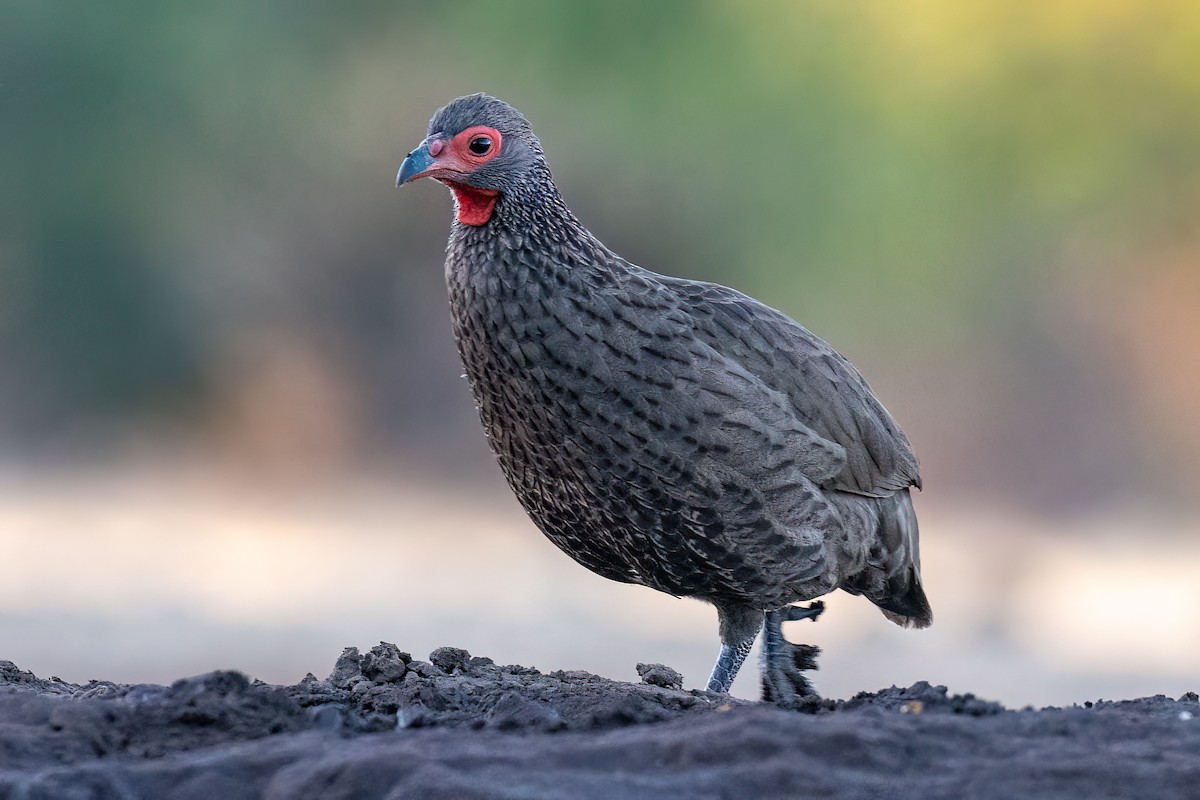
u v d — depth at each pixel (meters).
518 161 7.35
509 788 5.09
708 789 5.17
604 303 7.26
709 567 7.53
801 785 5.17
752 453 7.37
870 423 8.03
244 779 5.41
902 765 5.36
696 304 7.73
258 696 6.23
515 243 7.30
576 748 5.47
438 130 7.38
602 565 7.86
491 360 7.36
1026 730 5.77
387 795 5.16
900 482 8.17
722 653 7.93
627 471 7.30
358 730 6.15
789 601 7.78
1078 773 5.24
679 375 7.26
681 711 6.52
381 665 7.00
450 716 6.33
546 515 7.68
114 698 6.37
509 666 7.57
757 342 7.76
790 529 7.53
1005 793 5.13
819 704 6.57
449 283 7.54
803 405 7.77
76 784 5.33
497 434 7.55
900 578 8.45
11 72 25.66
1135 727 5.79
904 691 6.62
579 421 7.24
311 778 5.27
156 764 5.55
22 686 7.13
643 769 5.37
